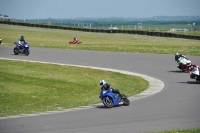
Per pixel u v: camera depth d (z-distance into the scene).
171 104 23.34
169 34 93.69
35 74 36.09
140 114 20.86
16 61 44.25
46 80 33.50
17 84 31.81
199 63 42.38
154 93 27.77
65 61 45.78
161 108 22.25
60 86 31.73
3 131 17.81
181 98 25.20
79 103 25.64
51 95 28.89
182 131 16.11
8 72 36.50
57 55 51.50
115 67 41.41
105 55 51.53
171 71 38.34
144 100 25.22
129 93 28.69
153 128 17.53
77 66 41.75
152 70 39.16
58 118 20.67
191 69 31.70
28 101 27.06
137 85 32.03
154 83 32.22
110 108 23.11
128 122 19.00
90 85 32.41
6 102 26.62
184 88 29.17
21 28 117.25
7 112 23.22
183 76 35.19
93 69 39.78
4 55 50.62
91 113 21.80
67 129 17.88
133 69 39.97
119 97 23.80
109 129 17.59
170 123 18.47
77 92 30.06
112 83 33.19
